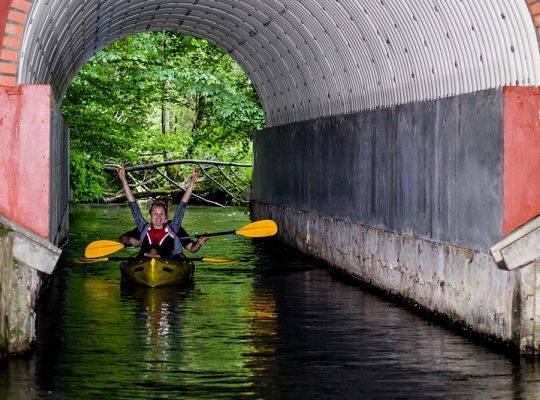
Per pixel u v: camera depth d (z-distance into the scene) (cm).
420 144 1198
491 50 1008
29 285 924
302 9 1598
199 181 3488
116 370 874
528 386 829
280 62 1975
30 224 945
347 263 1550
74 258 1792
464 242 1059
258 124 3419
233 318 1157
